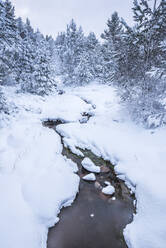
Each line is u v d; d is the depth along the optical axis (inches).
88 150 336.8
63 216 189.5
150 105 354.6
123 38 364.2
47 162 270.8
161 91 347.6
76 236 166.4
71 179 244.1
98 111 576.4
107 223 182.7
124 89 450.9
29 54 730.8
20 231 150.7
